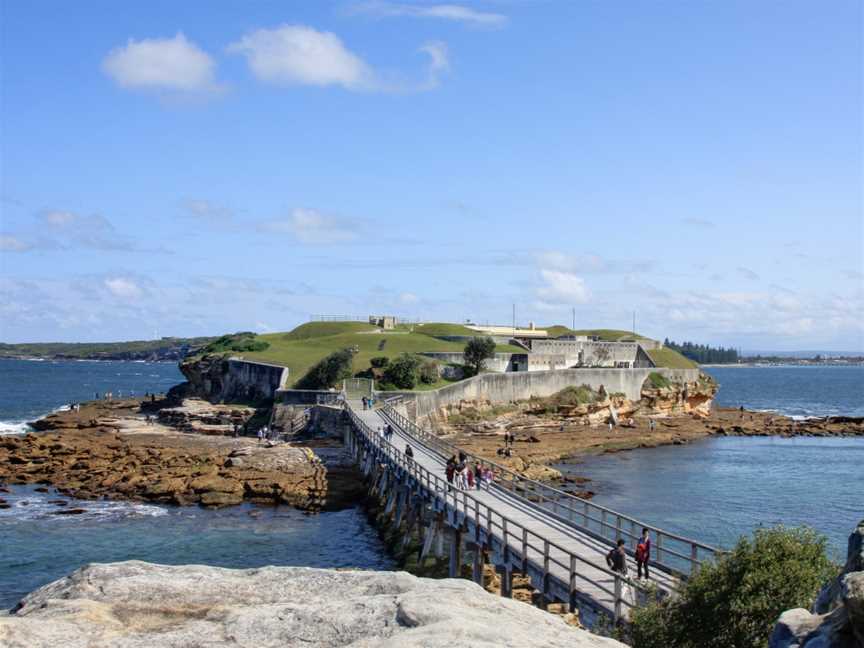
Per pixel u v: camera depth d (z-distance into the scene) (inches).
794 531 870.4
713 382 6363.2
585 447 3934.5
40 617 476.4
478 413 4495.6
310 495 2554.1
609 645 469.7
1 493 2600.9
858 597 441.4
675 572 1099.9
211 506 2468.0
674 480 3097.9
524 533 1215.6
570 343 6072.8
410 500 2020.2
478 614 482.9
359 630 468.1
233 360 5064.0
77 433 3836.1
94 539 2075.5
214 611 504.4
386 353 5044.3
